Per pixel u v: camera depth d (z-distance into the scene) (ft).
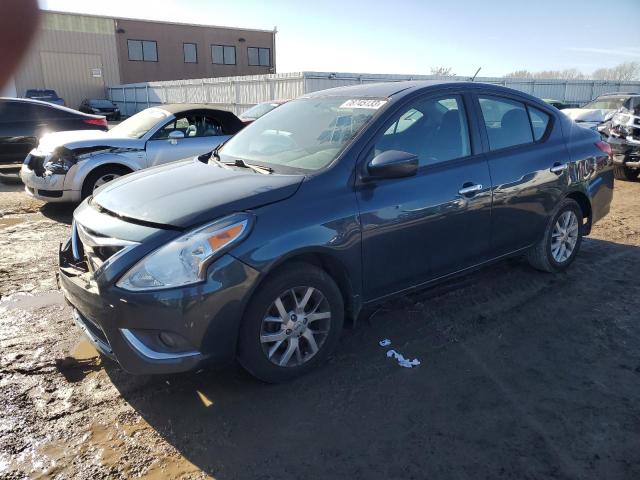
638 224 22.03
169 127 24.41
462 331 12.28
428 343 11.73
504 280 15.28
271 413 9.29
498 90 13.88
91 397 9.68
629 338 11.98
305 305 10.02
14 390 9.81
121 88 122.83
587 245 18.89
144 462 8.08
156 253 8.59
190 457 8.21
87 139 22.97
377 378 10.36
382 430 8.86
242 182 10.18
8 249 18.34
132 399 9.64
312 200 9.90
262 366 9.65
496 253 13.56
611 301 13.92
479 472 7.90
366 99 12.26
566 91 96.94
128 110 122.42
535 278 15.42
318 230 9.75
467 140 12.75
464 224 12.34
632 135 31.40
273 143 12.31
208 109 25.55
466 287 14.76
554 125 15.06
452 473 7.88
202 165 12.08
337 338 10.63
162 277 8.51
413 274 11.69
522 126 14.23
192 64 148.97
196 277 8.60
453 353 11.32
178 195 9.81
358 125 11.28
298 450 8.37
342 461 8.13
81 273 9.89
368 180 10.68
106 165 22.99
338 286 10.80
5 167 37.78
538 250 15.10
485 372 10.59
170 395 9.77
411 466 8.03
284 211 9.51
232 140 13.82
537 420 9.10
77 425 8.89
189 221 8.87
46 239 19.62
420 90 12.23
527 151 13.91
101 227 9.41
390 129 11.34
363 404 9.55
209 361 9.02
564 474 7.85
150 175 11.50
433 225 11.66
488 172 12.76
